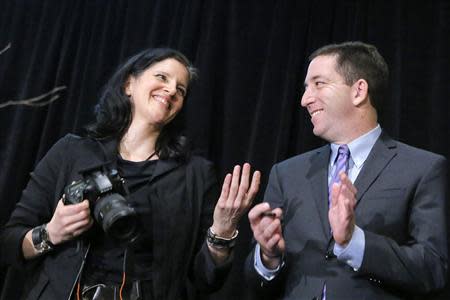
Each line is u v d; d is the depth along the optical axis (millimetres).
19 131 2490
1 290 2336
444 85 2180
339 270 1392
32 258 1521
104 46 2562
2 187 2400
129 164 1636
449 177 2057
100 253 1511
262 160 2264
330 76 1601
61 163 1637
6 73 2613
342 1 2412
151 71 1745
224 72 2455
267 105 2318
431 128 2160
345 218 1270
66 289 1438
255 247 1586
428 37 2293
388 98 2217
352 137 1583
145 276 1513
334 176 1545
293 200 1563
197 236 1648
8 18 2717
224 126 2361
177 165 1676
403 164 1491
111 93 1757
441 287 1345
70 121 2496
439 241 1366
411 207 1435
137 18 2590
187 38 2463
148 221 1561
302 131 2273
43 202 1611
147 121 1701
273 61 2369
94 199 1411
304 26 2400
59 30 2645
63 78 2574
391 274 1301
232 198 1465
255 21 2467
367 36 2340
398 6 2330
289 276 1472
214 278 1549
